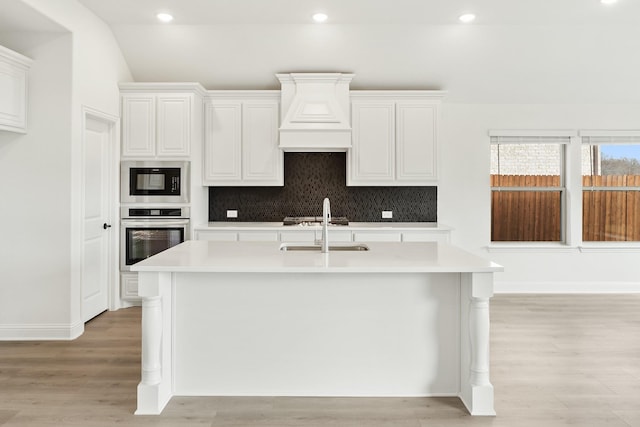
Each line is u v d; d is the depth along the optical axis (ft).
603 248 20.75
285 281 10.21
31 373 11.42
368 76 19.20
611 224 21.38
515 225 21.45
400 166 19.22
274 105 19.29
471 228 20.89
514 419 9.12
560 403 9.81
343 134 18.66
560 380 11.02
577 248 20.83
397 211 20.88
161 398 9.55
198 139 18.75
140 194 17.92
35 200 14.14
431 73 19.10
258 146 19.33
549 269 20.88
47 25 13.60
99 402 9.84
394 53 18.16
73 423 8.92
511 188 21.31
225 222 20.74
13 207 14.14
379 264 9.53
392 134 19.21
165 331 9.91
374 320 10.23
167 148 17.98
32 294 14.19
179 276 10.21
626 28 17.06
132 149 17.97
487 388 9.30
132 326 15.47
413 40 17.57
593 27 17.04
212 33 17.28
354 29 17.08
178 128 17.97
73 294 14.30
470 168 20.81
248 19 16.34
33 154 14.11
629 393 10.30
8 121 13.24
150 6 15.23
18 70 13.64
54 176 14.15
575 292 20.80
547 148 21.31
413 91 18.99
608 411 9.45
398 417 9.23
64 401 9.89
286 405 9.77
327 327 10.25
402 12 15.72
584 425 8.87
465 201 20.88
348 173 19.30
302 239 18.33
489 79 19.42
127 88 17.83
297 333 10.25
